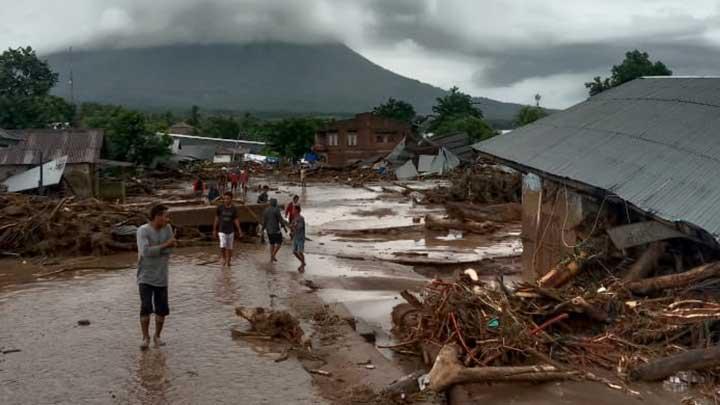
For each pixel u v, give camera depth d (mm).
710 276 9234
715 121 11477
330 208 33812
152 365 8469
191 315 10961
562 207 13648
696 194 9016
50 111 57781
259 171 68938
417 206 34656
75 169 33406
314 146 78812
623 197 10242
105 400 7352
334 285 14445
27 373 8133
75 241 17047
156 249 8922
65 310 11164
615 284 9602
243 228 20516
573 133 15375
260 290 13141
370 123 75188
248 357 8922
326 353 9328
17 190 28625
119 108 57125
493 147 17547
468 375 7648
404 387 7914
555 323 9219
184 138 98562
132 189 39656
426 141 60969
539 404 7246
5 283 13492
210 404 7344
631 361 8094
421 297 11867
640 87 17141
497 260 18875
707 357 7641
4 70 57938
